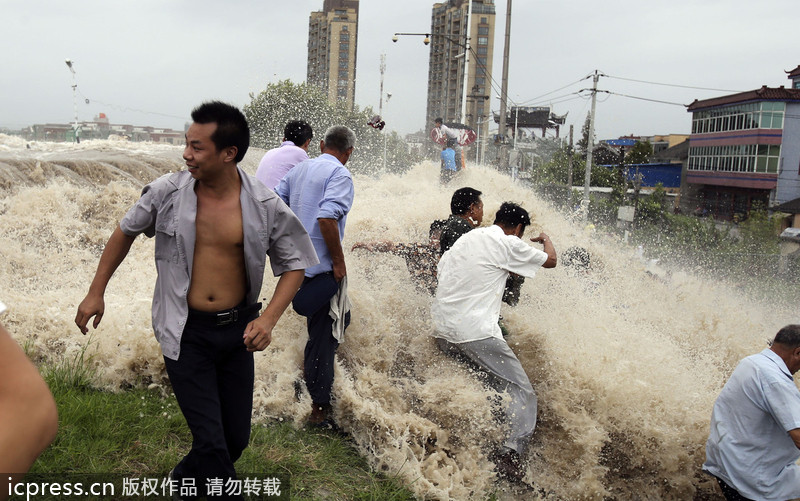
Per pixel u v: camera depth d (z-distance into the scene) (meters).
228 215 2.69
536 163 46.44
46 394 1.01
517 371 4.13
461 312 4.15
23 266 5.74
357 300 4.74
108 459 3.13
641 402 4.38
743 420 3.86
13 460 0.95
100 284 2.73
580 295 5.96
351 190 4.09
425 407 4.14
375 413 3.91
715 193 49.31
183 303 2.68
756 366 3.85
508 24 19.97
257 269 2.75
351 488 3.45
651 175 53.41
